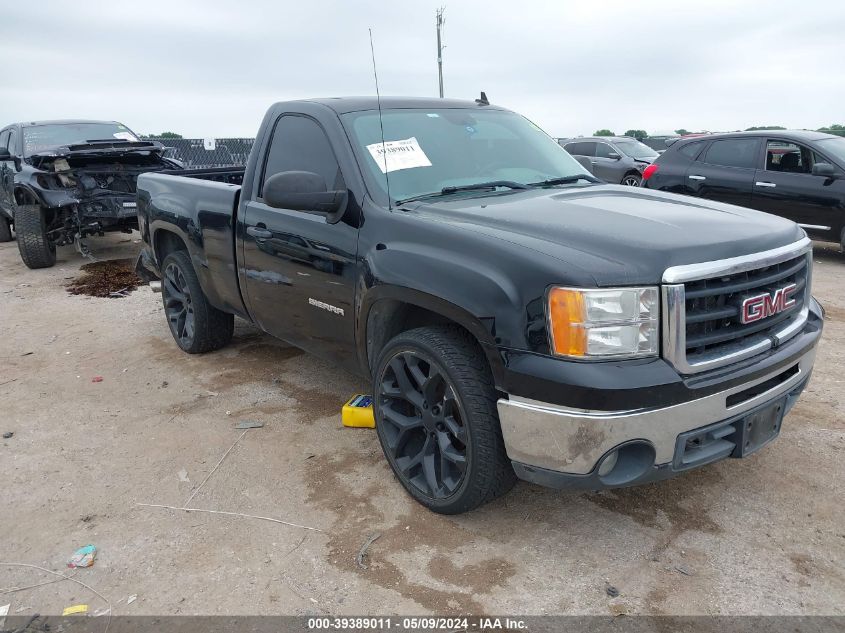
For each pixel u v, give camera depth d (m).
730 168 8.64
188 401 4.16
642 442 2.25
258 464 3.35
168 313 5.14
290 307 3.62
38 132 9.19
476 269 2.48
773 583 2.39
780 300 2.55
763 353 2.52
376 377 3.02
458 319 2.53
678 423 2.28
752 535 2.67
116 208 8.29
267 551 2.65
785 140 8.20
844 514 2.78
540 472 2.40
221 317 4.87
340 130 3.38
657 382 2.21
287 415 3.92
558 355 2.26
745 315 2.41
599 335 2.22
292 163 3.66
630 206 2.96
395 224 2.90
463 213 2.84
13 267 8.77
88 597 2.43
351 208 3.15
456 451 2.71
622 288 2.22
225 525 2.84
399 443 2.96
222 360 4.90
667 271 2.24
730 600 2.32
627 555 2.57
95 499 3.07
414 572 2.50
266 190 3.05
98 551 2.69
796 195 7.96
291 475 3.23
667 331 2.24
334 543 2.69
